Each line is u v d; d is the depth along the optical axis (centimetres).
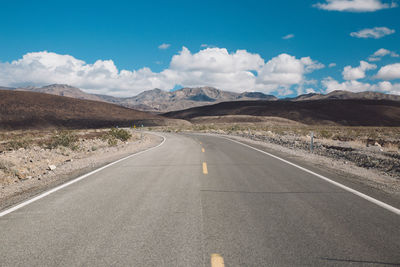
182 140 2405
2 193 621
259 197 537
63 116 9800
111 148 1727
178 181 695
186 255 300
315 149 1504
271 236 348
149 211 454
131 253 306
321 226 382
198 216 427
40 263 287
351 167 902
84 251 312
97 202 514
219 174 787
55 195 571
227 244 326
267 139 2289
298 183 662
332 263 281
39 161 1120
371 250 310
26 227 389
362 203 493
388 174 788
